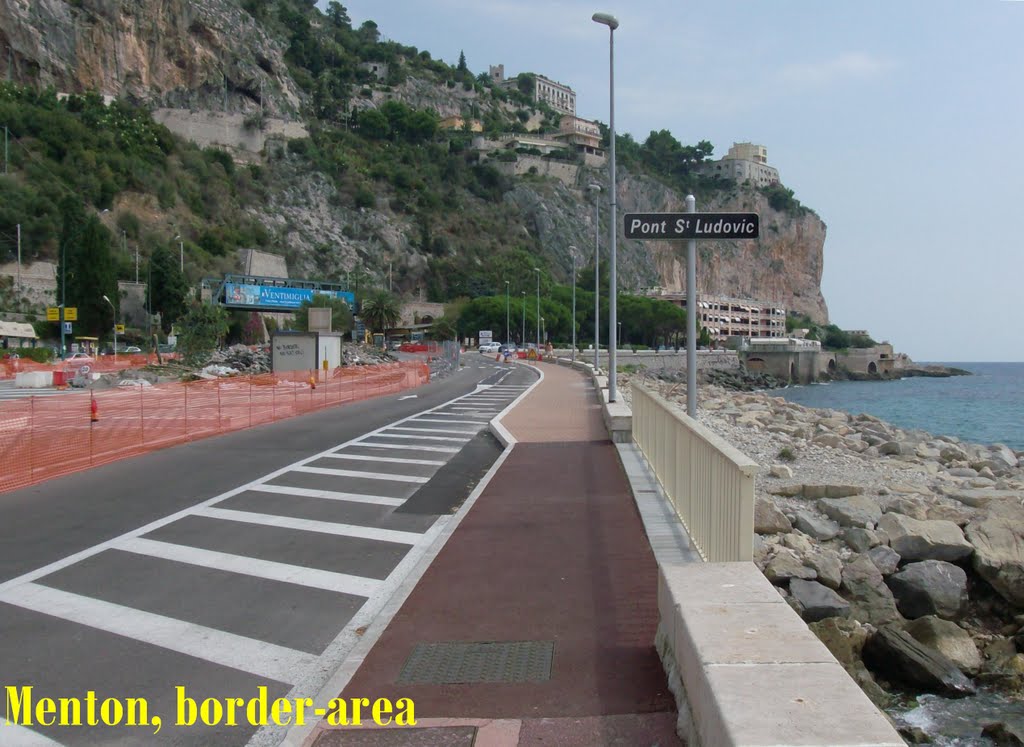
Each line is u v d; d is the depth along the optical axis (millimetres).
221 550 8375
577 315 127688
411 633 5672
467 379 45594
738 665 3221
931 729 6715
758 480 13508
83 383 34594
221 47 155875
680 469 8492
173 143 129875
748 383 111125
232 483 12312
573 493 10859
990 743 6469
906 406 73938
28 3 127500
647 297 143875
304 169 153625
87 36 133625
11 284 74438
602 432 17734
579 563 7430
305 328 78438
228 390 30281
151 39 143875
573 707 4328
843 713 2760
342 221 151625
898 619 8852
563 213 185375
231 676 5176
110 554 8227
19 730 4422
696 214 9695
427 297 150125
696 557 7145
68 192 93812
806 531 10805
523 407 24531
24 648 5668
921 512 11633
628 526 8891
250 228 130000
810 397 91875
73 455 14594
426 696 4582
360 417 22750
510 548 8055
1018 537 10281
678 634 4035
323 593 6934
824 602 8617
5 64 125312
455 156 187250
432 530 9266
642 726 4051
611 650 5188
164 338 74500
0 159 94875
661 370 98875
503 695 4539
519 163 194625
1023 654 8086
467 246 166125
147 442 16328
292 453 15492
